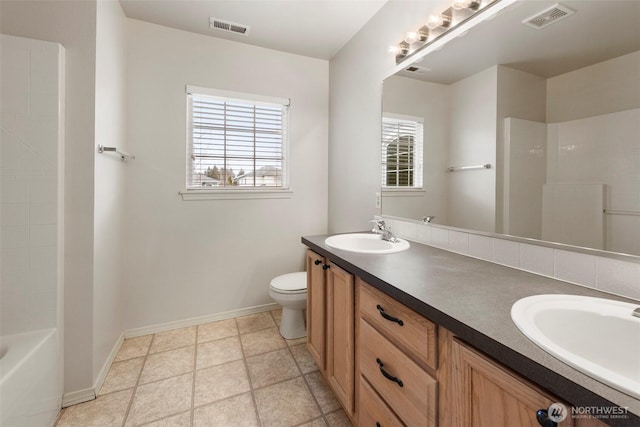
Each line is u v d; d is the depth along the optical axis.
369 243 1.82
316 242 1.75
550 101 1.04
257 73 2.55
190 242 2.40
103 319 1.72
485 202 1.29
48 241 1.43
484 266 1.19
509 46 1.17
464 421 0.71
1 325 1.38
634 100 0.83
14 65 1.37
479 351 0.68
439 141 1.53
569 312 0.76
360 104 2.27
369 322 1.16
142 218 2.23
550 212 1.04
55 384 1.42
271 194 2.66
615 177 0.87
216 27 2.26
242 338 2.21
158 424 1.39
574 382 0.48
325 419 1.44
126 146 2.15
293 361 1.92
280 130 2.72
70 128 1.50
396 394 0.97
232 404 1.53
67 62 1.49
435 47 1.54
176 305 2.37
